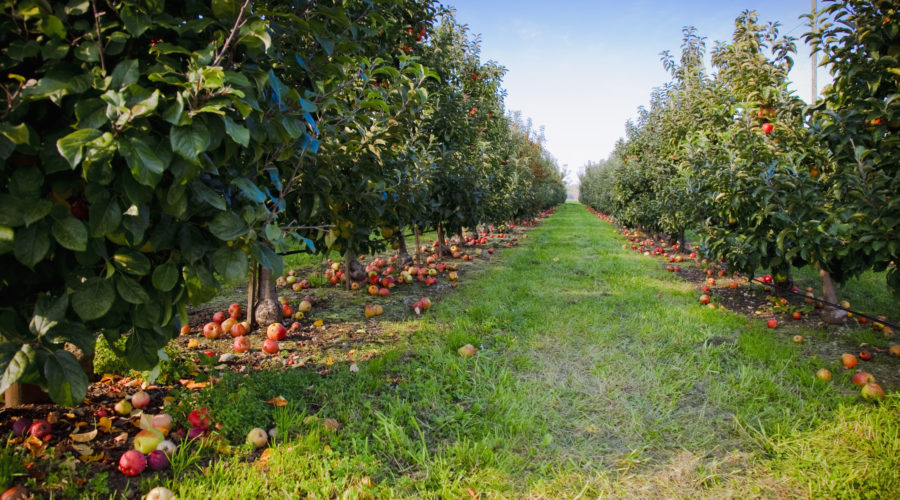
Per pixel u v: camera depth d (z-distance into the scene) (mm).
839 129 4168
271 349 4066
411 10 5590
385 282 7020
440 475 2436
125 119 1414
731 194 5531
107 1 1597
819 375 3650
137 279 1906
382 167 4738
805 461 2588
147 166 1433
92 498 2061
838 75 4211
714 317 5410
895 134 3893
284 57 2393
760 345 4336
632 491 2406
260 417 2822
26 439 2414
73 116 1621
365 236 4805
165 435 2564
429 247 12570
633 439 2898
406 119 4340
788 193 4754
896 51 3736
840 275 4980
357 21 2666
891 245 3736
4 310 1803
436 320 5309
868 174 3979
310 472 2395
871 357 4094
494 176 11867
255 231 1883
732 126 6191
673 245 12281
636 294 6781
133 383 3207
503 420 3020
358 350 4258
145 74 1660
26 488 2047
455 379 3643
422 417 3094
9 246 1425
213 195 1737
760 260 5438
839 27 4008
